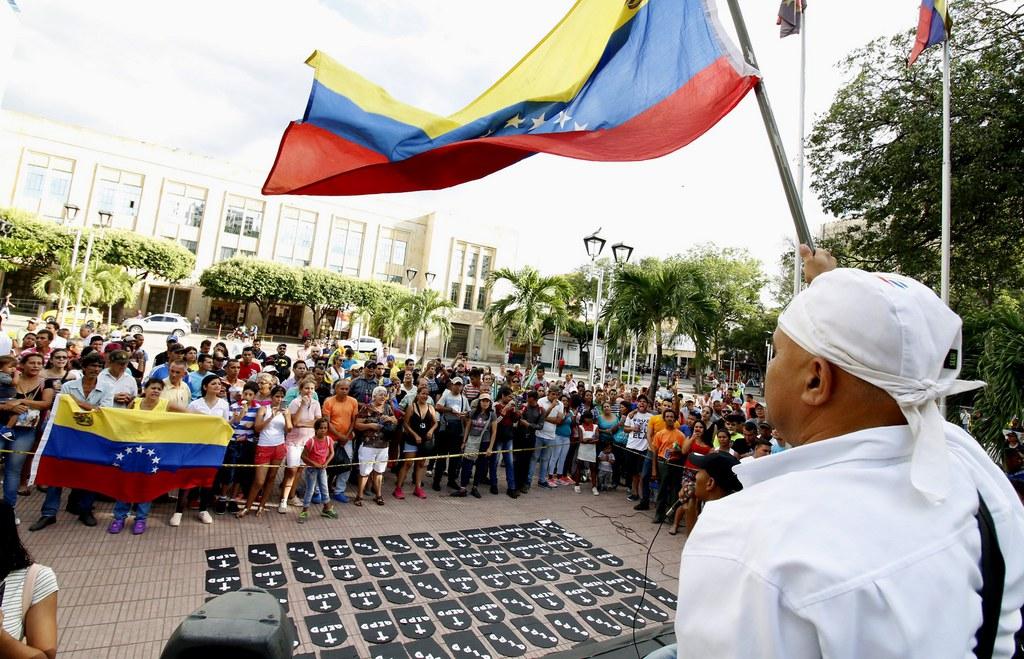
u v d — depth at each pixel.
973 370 7.12
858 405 0.76
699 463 3.21
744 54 2.32
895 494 0.67
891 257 12.56
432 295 30.67
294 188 3.14
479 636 4.10
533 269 24.22
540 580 5.26
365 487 7.65
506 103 3.28
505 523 6.92
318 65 3.11
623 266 12.67
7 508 1.86
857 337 0.73
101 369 5.53
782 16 8.16
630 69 2.99
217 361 7.96
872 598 0.56
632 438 8.91
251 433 6.14
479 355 48.62
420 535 6.14
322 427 6.28
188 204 39.72
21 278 34.84
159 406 5.61
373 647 3.82
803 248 1.76
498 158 3.28
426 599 4.61
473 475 8.33
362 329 41.91
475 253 50.12
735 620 0.60
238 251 41.22
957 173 10.73
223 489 6.29
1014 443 6.30
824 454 0.73
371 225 46.41
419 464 7.64
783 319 0.89
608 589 5.20
